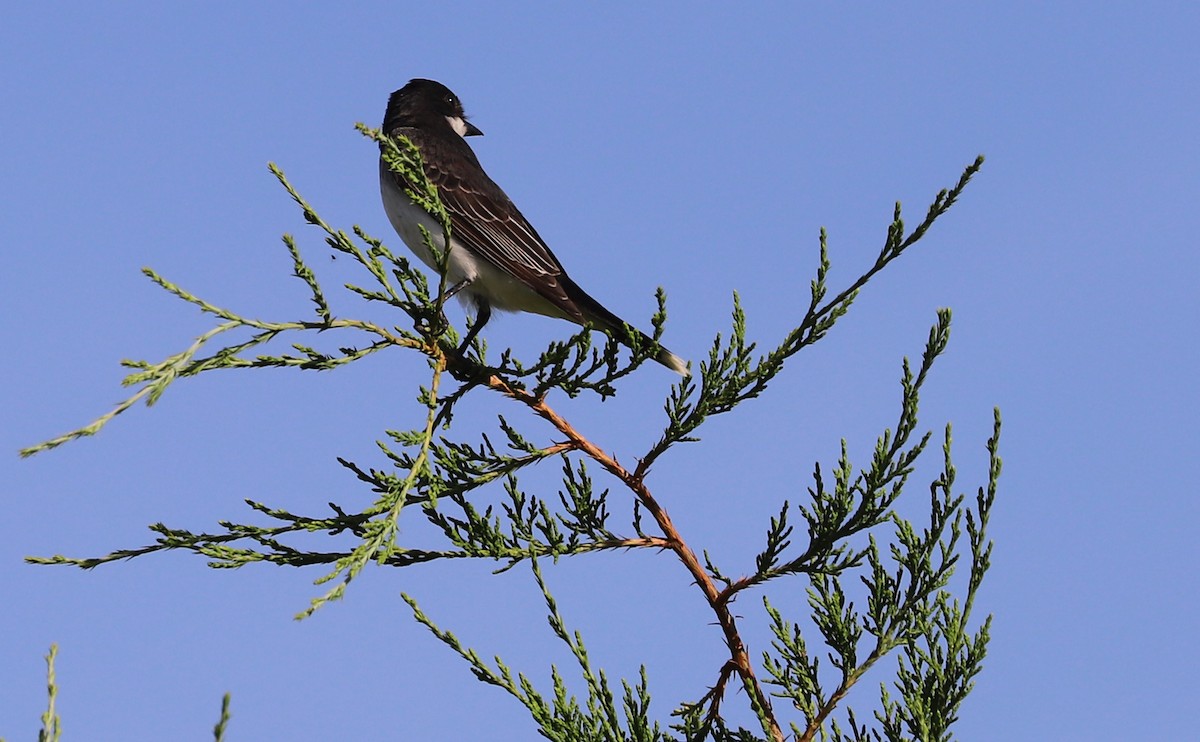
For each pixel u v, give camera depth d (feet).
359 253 27.81
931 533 28.30
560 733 26.45
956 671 27.84
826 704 27.81
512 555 29.30
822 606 29.09
